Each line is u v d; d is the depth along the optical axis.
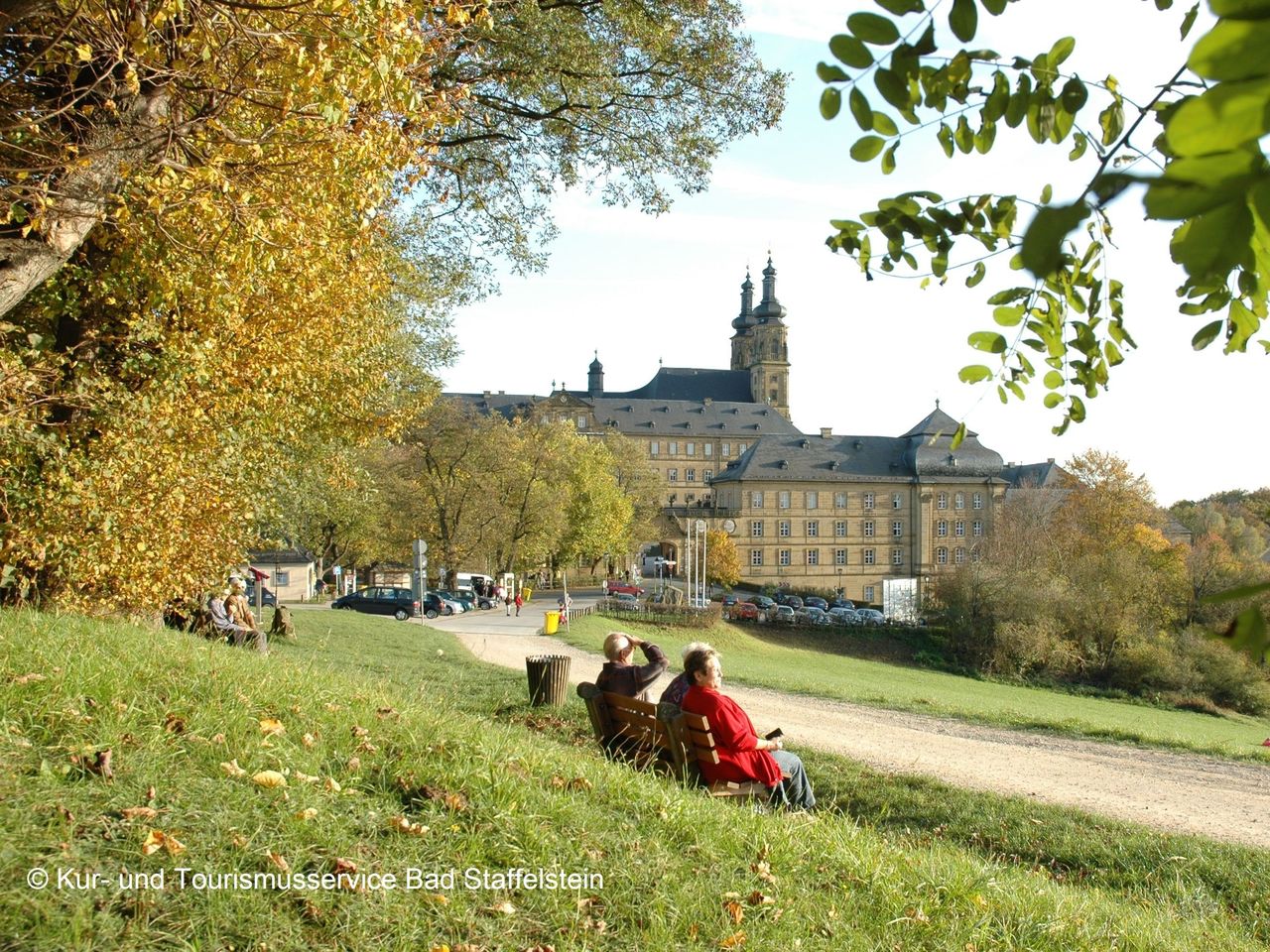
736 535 110.00
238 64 8.35
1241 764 17.80
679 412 156.62
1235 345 4.11
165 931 3.68
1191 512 106.69
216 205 8.48
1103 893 7.90
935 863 6.25
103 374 12.41
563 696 13.61
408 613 50.47
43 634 7.69
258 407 14.81
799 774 8.00
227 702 6.15
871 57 3.01
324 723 6.29
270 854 4.31
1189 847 9.47
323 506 27.17
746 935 4.55
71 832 4.10
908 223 4.03
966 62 3.54
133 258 10.58
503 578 63.19
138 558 13.01
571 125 17.56
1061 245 1.47
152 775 4.79
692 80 17.58
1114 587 56.59
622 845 5.27
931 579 76.25
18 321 12.62
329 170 9.20
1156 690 52.34
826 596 105.38
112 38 7.27
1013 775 14.38
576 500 84.38
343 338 16.22
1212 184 1.38
